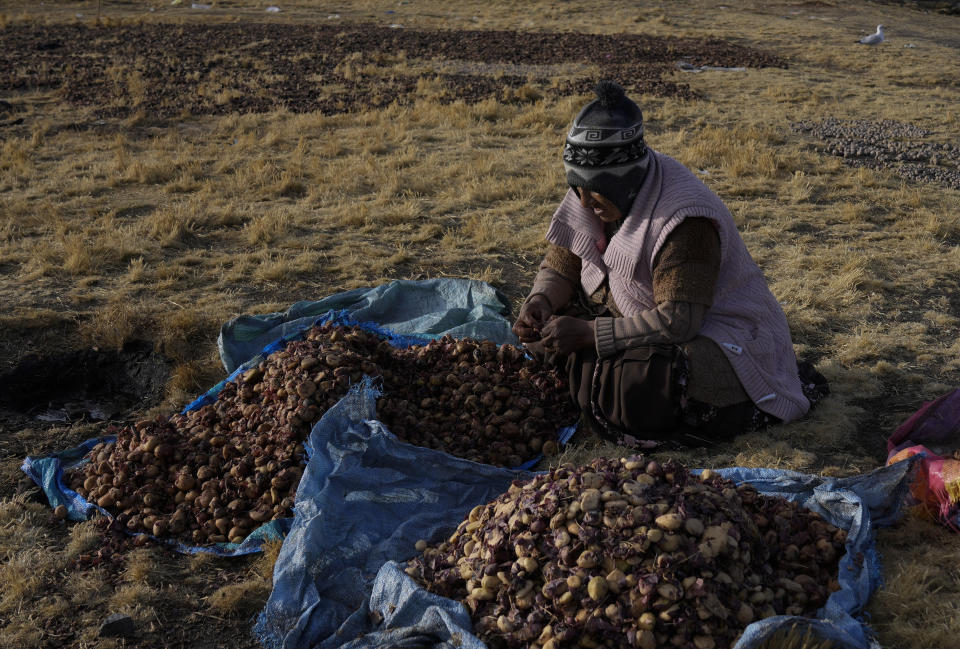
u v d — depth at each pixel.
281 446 3.87
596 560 2.76
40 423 4.85
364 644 2.81
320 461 3.63
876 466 4.00
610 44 21.11
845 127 12.20
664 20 25.75
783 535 3.13
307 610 3.03
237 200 8.66
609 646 2.67
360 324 5.40
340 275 6.55
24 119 12.86
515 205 8.26
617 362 4.07
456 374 4.51
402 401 4.29
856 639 2.68
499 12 28.95
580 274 4.53
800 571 3.03
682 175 3.98
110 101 14.27
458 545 3.22
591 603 2.69
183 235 7.46
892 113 13.17
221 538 3.59
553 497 2.96
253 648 3.04
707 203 3.91
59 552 3.55
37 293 6.11
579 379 4.25
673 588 2.65
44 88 15.52
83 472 4.06
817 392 4.55
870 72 17.69
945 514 3.40
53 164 10.23
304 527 3.31
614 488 2.98
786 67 18.00
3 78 16.11
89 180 9.26
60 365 5.30
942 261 6.79
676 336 3.92
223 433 4.16
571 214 4.29
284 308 5.86
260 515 3.61
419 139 11.45
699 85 15.70
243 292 6.24
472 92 14.84
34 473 4.07
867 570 3.02
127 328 5.42
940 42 22.83
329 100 14.41
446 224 7.82
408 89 15.42
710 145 10.38
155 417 4.48
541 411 4.33
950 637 2.80
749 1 31.38
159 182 9.46
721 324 4.10
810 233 7.62
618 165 3.79
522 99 14.25
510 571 2.88
